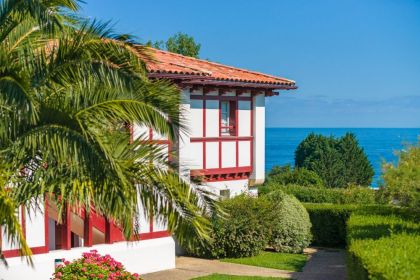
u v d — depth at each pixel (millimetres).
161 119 10234
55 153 9266
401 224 14844
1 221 8688
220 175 21312
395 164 16797
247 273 17391
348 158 46188
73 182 9328
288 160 144125
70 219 15531
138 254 16938
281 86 22047
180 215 10711
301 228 21016
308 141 47219
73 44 9828
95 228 16625
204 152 20500
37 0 9234
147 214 11117
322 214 23047
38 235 14805
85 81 9859
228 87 20875
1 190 8688
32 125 9477
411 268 8508
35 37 10773
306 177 35312
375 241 11586
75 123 9266
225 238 19469
